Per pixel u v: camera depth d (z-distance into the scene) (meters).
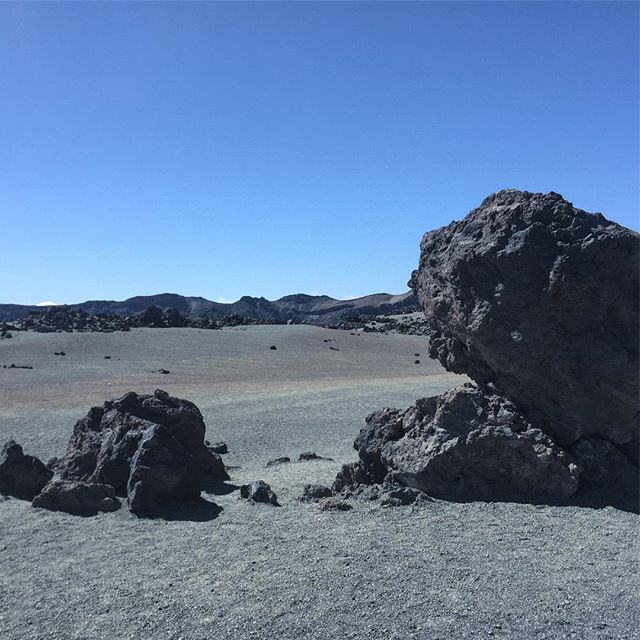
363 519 10.45
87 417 14.96
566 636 6.38
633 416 11.58
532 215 11.91
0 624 7.08
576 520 10.09
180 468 12.00
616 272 11.23
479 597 7.23
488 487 11.41
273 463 17.27
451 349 13.35
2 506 12.35
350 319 100.50
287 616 6.90
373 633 6.50
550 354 11.53
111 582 8.16
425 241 13.98
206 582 7.96
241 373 45.69
